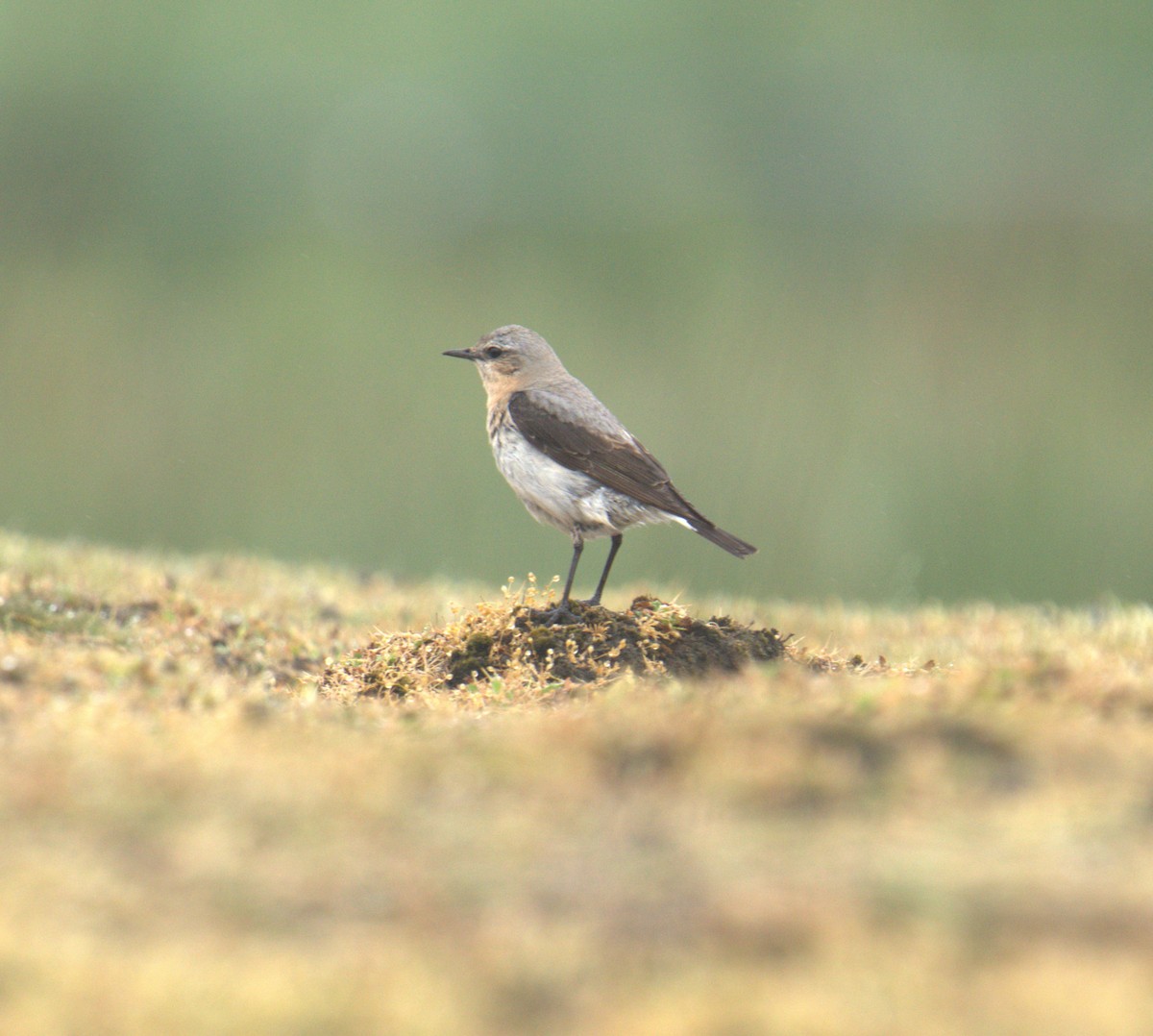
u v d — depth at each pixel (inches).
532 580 341.7
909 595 740.0
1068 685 257.6
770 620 458.9
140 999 166.6
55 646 337.4
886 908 183.3
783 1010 164.1
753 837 204.2
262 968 172.9
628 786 221.5
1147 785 217.9
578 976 172.4
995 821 207.6
